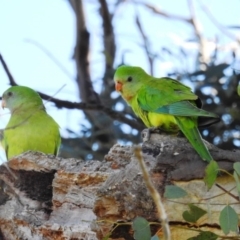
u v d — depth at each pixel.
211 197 9.48
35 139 14.48
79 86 20.11
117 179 9.69
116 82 13.73
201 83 17.03
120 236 9.63
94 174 10.52
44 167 10.93
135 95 13.15
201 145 9.73
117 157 10.61
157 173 9.58
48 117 14.85
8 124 15.01
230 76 16.91
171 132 11.95
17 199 10.93
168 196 9.02
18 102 15.39
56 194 10.74
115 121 18.19
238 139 17.08
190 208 9.18
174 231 9.61
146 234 9.09
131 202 9.51
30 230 10.63
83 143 18.12
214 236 9.34
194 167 9.57
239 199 9.45
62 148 17.92
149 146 9.96
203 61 17.30
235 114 16.97
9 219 10.84
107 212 9.62
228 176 9.59
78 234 10.28
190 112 11.15
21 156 11.03
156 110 11.96
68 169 10.77
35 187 10.92
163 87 12.37
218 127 17.11
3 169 11.12
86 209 10.46
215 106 17.06
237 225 9.25
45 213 10.75
